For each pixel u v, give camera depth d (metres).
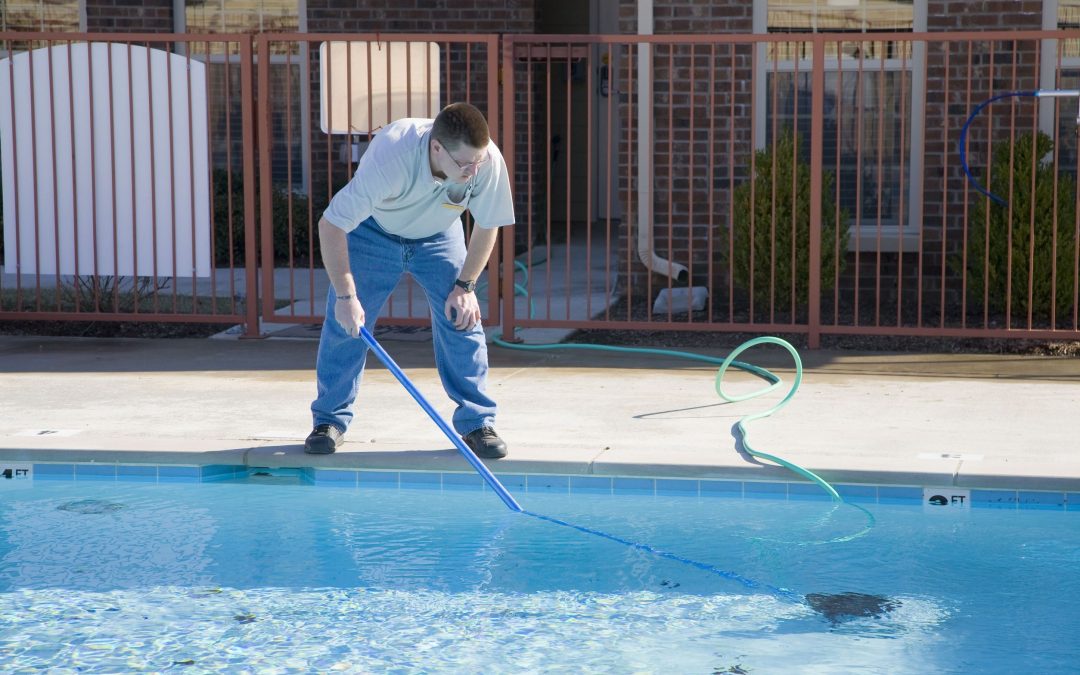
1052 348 7.94
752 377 7.01
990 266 8.70
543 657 3.40
